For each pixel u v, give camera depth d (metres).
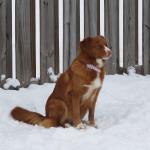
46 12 9.52
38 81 9.60
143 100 8.76
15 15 9.31
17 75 9.41
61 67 10.38
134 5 10.20
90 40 7.11
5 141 6.42
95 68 7.15
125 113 7.93
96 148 6.19
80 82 7.15
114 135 6.73
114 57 10.17
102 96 8.99
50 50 9.60
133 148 6.21
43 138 6.54
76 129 7.09
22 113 7.54
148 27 10.36
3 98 8.77
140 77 10.20
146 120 7.42
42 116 7.50
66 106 7.38
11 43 9.38
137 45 10.39
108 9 10.02
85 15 9.87
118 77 10.07
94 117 7.82
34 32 9.53
